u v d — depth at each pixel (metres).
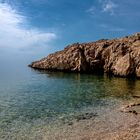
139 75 82.94
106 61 100.94
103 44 106.81
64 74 99.69
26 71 117.88
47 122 31.05
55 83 71.31
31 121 31.58
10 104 42.22
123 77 86.81
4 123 30.70
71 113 35.66
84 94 51.88
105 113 35.31
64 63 111.31
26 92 55.31
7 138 25.36
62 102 43.78
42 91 56.56
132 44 97.94
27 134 26.56
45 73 105.00
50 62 120.06
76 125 29.61
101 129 27.92
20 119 32.56
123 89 58.50
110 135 25.59
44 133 26.84
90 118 32.75
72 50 113.88
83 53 108.94
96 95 50.56
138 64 85.31
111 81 75.12
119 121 31.03
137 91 55.31
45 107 39.78
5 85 67.88
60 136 25.84
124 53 95.44
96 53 105.00
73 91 56.06
